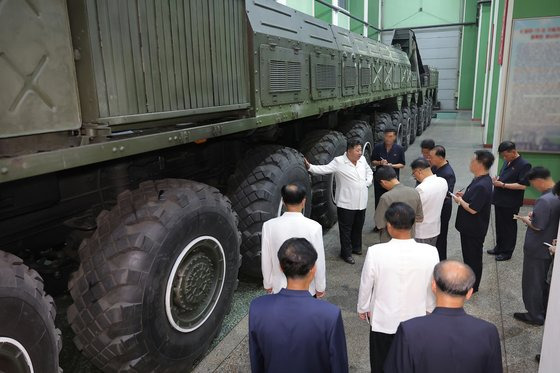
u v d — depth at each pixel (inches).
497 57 412.5
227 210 122.8
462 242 160.9
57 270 129.0
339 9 636.1
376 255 99.1
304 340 72.9
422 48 984.3
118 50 88.7
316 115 215.3
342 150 227.1
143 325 95.8
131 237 96.7
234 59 133.0
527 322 144.3
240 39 136.2
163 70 102.1
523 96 255.1
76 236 124.0
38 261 129.8
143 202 103.3
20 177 68.1
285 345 73.3
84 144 84.2
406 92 437.7
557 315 72.5
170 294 103.1
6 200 102.6
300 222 116.2
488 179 151.8
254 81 141.9
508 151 183.6
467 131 625.3
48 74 75.5
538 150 258.7
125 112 91.3
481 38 749.9
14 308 70.0
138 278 94.2
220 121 137.8
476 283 162.1
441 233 172.6
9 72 69.1
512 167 184.2
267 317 74.6
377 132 337.4
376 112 373.7
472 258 159.8
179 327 108.4
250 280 174.1
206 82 119.0
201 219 110.7
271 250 118.3
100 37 84.2
